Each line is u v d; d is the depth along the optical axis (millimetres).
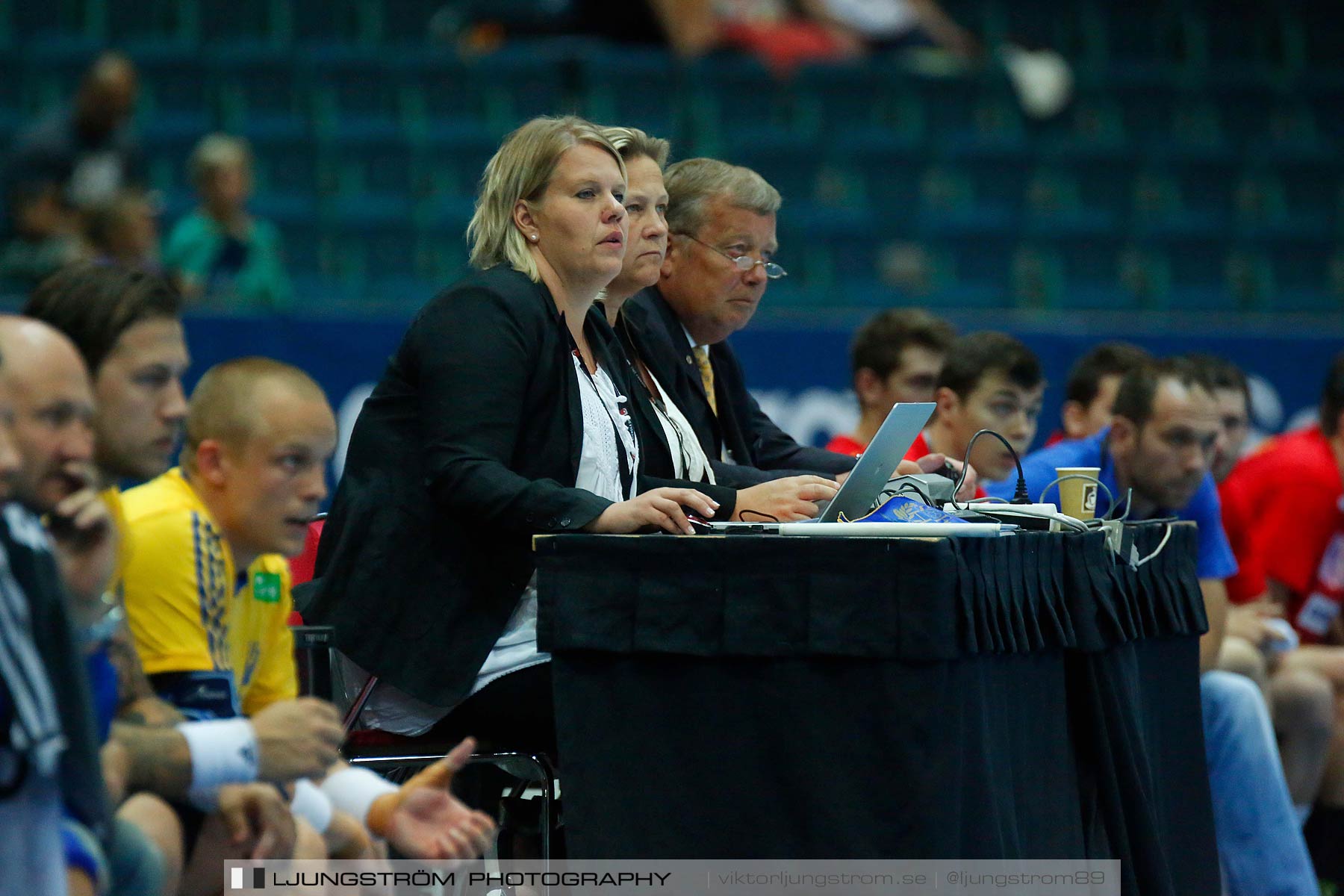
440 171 33969
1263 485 18172
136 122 34375
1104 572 10383
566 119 11477
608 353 11930
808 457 15055
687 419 13188
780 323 25594
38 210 27516
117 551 8055
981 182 36250
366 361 24047
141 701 8352
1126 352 17016
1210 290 35125
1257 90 39188
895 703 8602
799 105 36938
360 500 10828
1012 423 15461
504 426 10461
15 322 7504
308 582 11367
